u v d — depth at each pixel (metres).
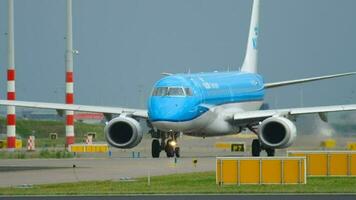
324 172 153.00
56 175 152.75
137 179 144.25
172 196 120.88
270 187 131.88
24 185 134.88
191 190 127.44
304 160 137.75
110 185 134.62
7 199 118.38
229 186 133.75
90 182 139.25
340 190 126.56
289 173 137.75
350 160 152.62
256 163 137.50
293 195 121.12
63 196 121.44
